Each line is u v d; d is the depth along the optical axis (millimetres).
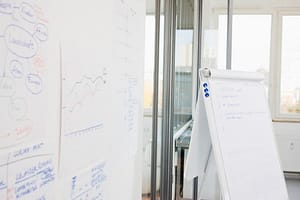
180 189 2645
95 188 947
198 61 3070
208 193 2625
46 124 668
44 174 667
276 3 4008
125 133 1226
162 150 2131
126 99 1221
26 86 597
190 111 3086
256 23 4027
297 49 4035
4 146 545
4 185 545
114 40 1063
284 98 4047
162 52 2070
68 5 747
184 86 2850
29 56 604
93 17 889
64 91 740
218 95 1652
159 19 1881
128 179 1301
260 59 4043
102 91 967
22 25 582
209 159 1822
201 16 3053
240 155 1659
